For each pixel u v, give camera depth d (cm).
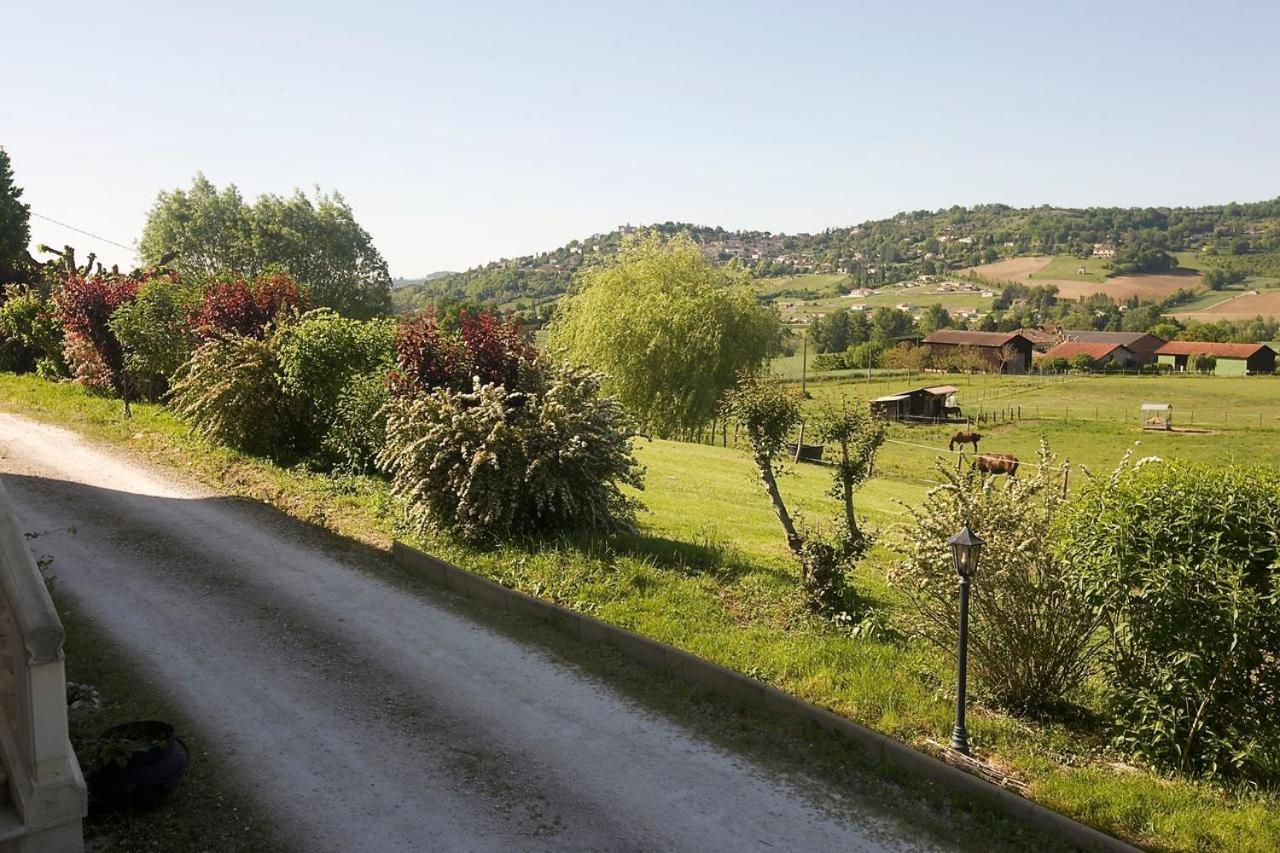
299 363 1594
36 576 541
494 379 1409
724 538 1524
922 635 966
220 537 1226
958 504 945
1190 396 6756
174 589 1025
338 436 1575
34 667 515
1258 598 699
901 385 7612
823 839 632
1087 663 866
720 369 3922
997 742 787
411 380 1398
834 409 1275
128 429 1880
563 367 1406
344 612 991
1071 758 778
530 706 802
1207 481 753
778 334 4184
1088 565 774
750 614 1059
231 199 6056
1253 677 743
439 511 1221
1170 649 745
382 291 6638
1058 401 6619
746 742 762
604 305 4053
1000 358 9175
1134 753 777
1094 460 4203
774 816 656
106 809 604
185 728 721
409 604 1027
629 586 1078
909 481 3048
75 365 2414
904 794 695
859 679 873
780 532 1645
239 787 645
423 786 665
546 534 1236
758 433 1284
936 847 631
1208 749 747
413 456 1216
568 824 630
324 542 1230
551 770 700
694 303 3922
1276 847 624
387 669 857
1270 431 5062
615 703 818
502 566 1123
